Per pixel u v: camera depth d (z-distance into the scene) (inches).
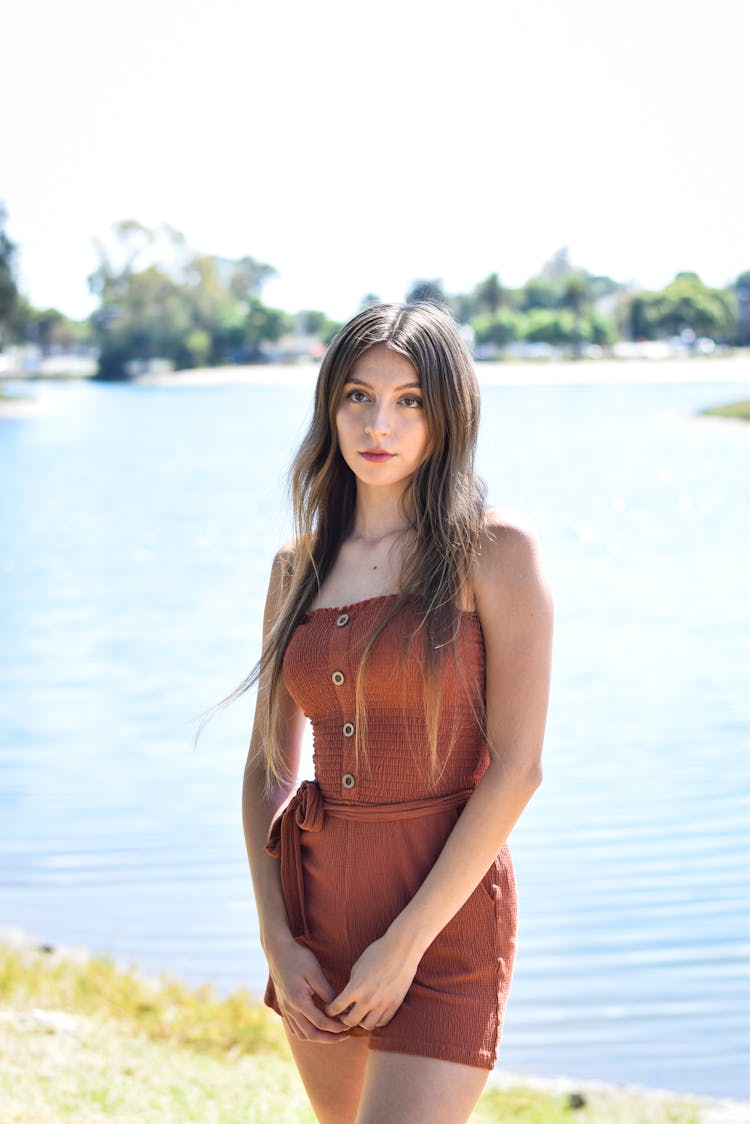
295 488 98.3
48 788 339.6
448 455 91.7
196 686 474.6
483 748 91.2
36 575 823.7
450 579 88.3
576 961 226.5
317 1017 88.0
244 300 5369.1
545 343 5442.9
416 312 93.4
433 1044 85.1
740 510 1060.5
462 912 87.7
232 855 285.1
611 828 295.7
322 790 92.7
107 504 1275.8
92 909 251.6
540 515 1059.9
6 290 4709.6
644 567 775.1
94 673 502.6
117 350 5246.1
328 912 90.7
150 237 5260.8
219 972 218.8
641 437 1964.8
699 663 487.2
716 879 261.3
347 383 93.0
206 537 997.2
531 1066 190.1
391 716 88.7
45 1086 142.6
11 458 1927.9
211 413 2967.5
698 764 347.6
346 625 90.7
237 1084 151.3
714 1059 188.5
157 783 344.2
